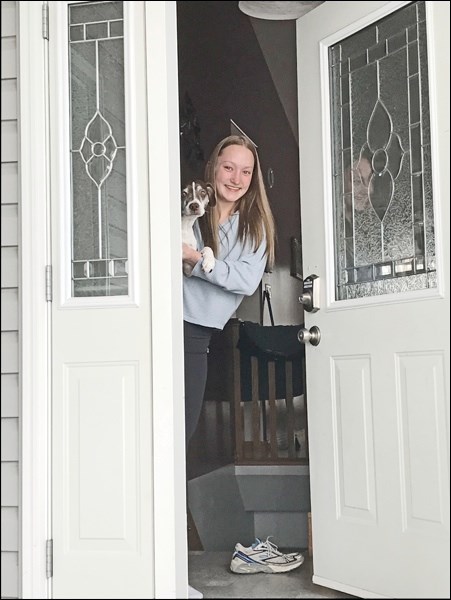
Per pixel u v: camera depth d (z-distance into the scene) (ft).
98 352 8.80
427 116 8.96
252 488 12.69
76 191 9.09
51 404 8.83
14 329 8.86
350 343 9.57
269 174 13.51
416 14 9.07
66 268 8.95
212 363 13.12
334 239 10.07
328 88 10.18
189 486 12.35
